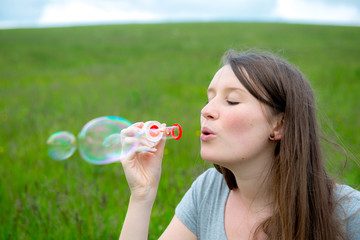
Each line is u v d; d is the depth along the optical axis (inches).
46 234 79.4
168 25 1282.0
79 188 99.9
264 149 48.7
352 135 153.6
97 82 363.3
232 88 46.4
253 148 46.2
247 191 51.1
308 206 49.1
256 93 45.7
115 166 126.0
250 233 51.1
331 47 720.3
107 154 65.3
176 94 278.7
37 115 208.8
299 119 48.9
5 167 124.6
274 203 49.8
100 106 227.9
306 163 48.8
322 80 335.6
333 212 49.4
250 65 47.9
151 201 55.1
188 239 57.3
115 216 86.8
